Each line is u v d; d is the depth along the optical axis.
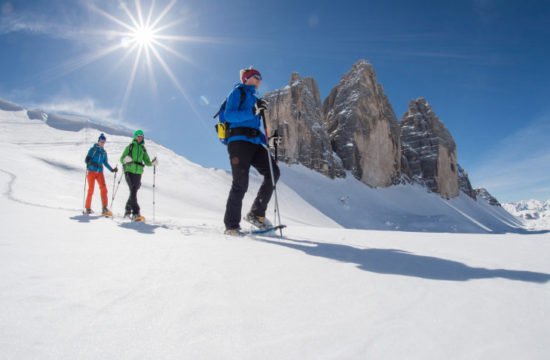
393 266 2.27
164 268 2.09
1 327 1.20
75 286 1.68
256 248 2.85
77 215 5.42
